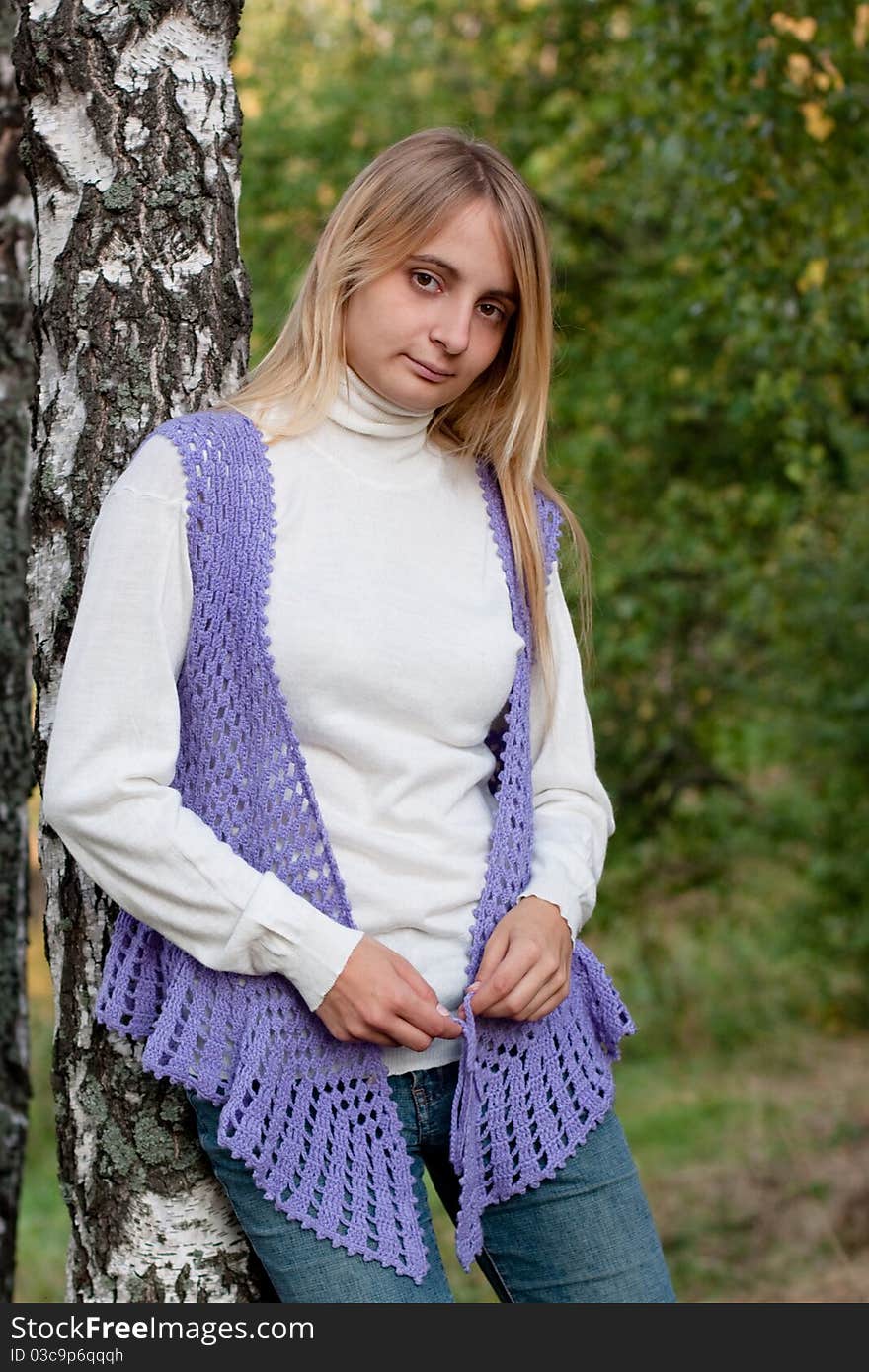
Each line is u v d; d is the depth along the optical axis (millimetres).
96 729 1604
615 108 5926
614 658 6816
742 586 6809
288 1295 1674
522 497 1977
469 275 1770
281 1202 1647
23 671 3025
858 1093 7602
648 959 8062
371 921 1715
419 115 7016
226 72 2021
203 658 1685
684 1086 8320
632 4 5629
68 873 1925
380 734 1723
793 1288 5395
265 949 1609
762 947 8883
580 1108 1860
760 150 4430
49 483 1944
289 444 1783
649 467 6941
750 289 4824
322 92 7078
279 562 1710
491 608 1868
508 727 1910
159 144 1941
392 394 1789
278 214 7160
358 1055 1710
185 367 1947
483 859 1820
